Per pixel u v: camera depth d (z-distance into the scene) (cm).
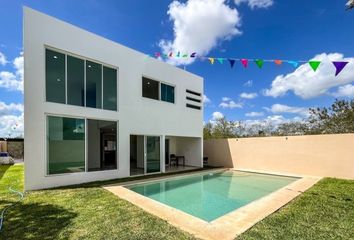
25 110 685
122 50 974
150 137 1106
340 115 1650
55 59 764
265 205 532
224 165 1495
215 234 361
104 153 965
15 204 523
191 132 1370
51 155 740
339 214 463
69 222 409
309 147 1129
